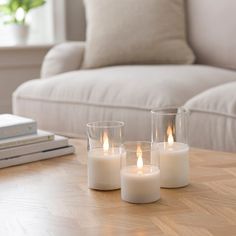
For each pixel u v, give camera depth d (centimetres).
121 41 280
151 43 279
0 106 346
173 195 110
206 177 121
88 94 235
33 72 355
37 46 349
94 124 120
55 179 125
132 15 282
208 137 193
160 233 90
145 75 235
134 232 90
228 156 139
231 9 271
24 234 91
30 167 137
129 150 107
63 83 249
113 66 284
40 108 255
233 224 93
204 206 102
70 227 94
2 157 137
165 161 114
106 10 287
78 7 369
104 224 94
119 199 108
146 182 105
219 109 190
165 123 116
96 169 114
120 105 222
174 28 283
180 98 211
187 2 293
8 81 346
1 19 373
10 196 113
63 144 148
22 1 350
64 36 370
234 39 271
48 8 375
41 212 102
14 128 144
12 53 344
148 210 101
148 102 213
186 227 92
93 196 111
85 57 285
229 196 108
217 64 281
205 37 284
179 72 241
